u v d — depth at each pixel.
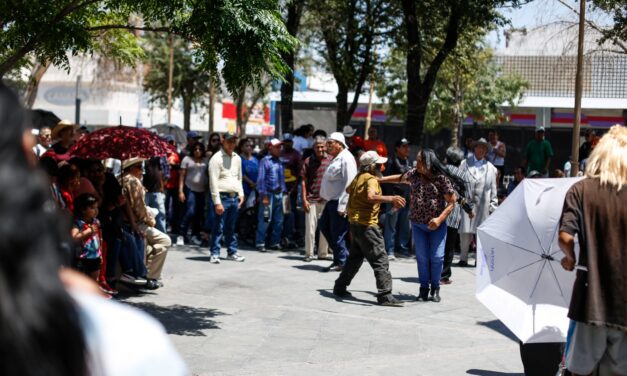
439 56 17.03
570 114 33.88
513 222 6.10
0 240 1.13
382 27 19.19
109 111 49.75
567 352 4.93
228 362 6.96
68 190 8.36
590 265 4.59
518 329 5.97
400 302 9.76
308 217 13.24
